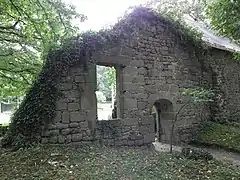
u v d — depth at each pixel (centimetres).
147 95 876
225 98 1177
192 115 1038
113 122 778
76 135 702
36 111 657
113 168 515
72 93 708
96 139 736
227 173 535
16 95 1076
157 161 602
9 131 657
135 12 882
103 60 773
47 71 682
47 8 766
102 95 2936
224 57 1224
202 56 1088
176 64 990
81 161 550
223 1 643
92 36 752
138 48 872
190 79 1036
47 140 660
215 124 1062
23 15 783
